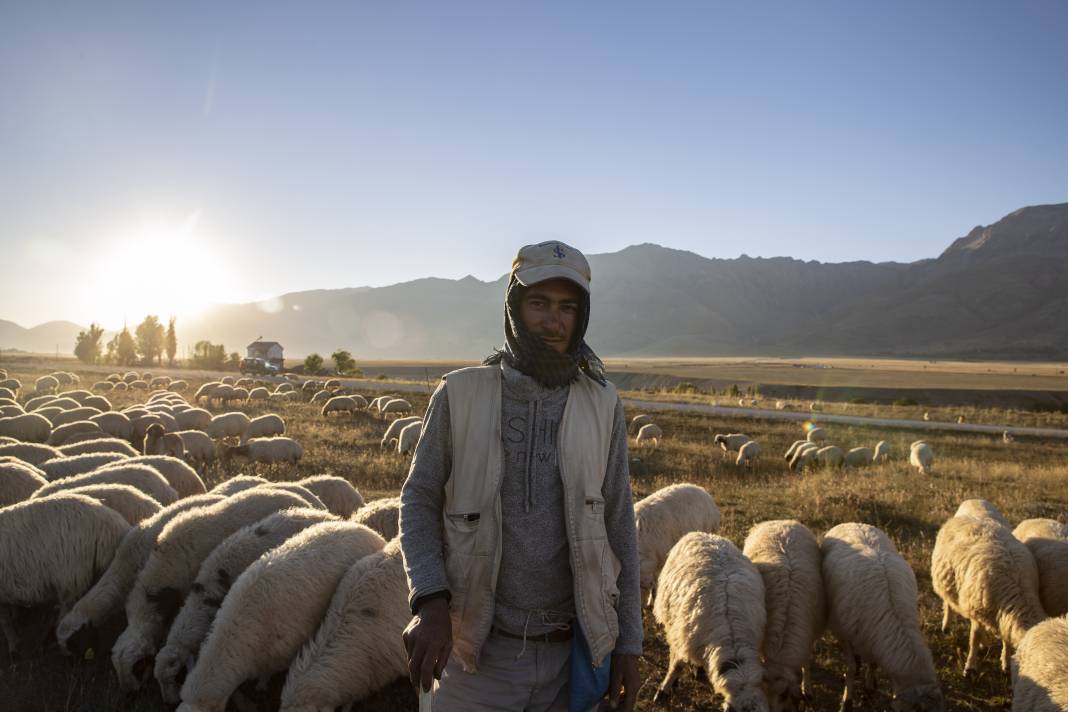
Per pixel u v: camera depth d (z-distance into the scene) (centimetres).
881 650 551
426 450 233
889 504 1284
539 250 234
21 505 608
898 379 9694
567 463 228
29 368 6600
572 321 240
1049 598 649
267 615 480
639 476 1766
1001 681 627
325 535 542
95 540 621
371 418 2808
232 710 507
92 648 592
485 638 223
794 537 671
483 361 253
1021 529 778
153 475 832
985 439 2805
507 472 227
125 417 1789
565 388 237
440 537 229
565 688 234
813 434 2684
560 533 230
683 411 3353
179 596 582
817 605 604
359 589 476
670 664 591
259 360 6481
